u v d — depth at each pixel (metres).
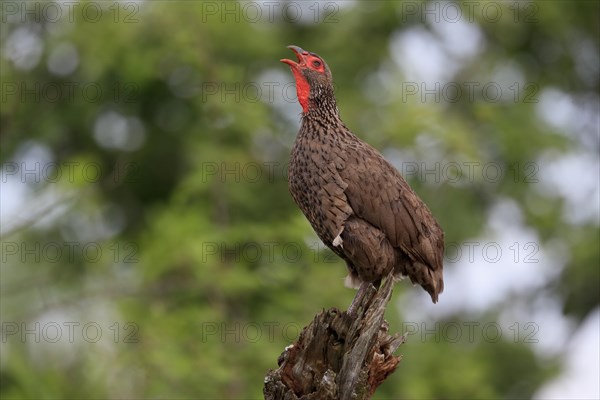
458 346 18.41
